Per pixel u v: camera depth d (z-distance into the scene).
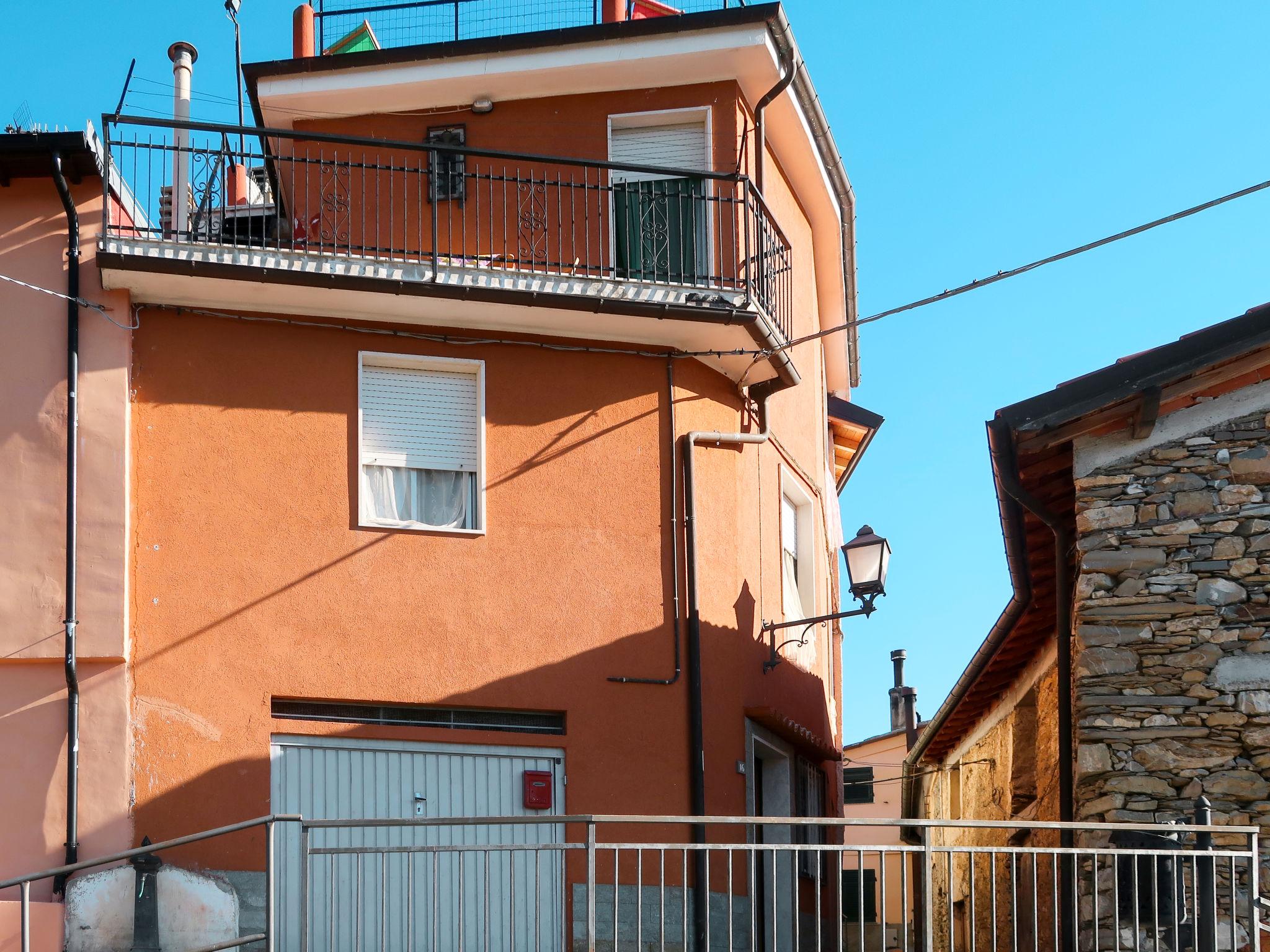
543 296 14.03
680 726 14.15
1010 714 18.09
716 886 14.02
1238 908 11.53
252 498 13.49
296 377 13.87
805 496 17.41
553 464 14.36
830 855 17.64
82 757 12.61
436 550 13.84
